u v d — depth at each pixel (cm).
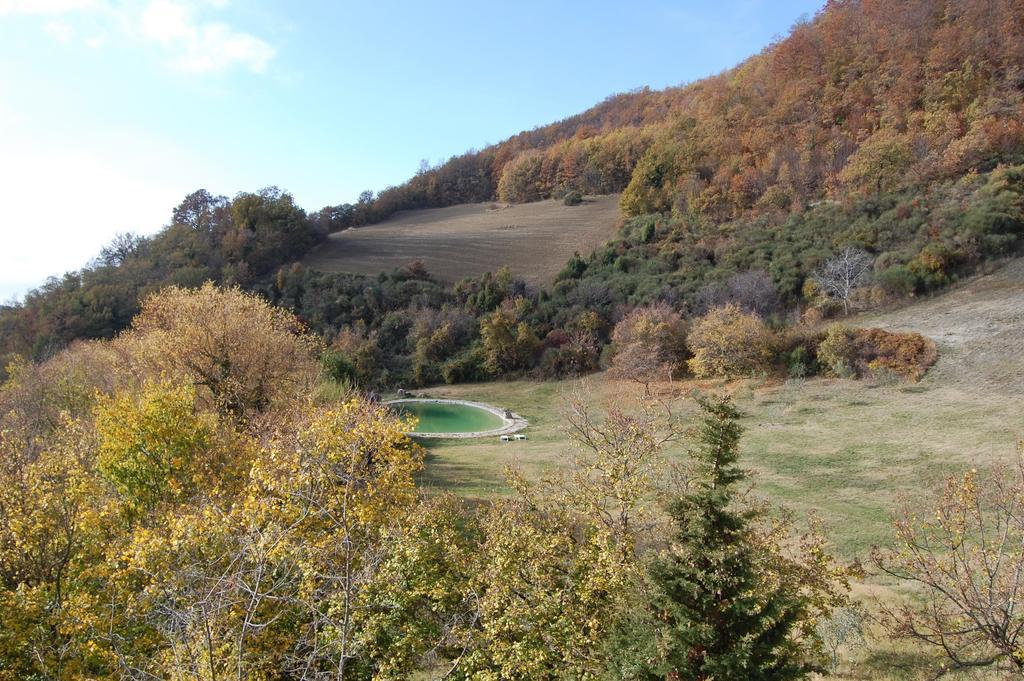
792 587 909
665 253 5969
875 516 1834
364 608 901
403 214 10375
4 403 2444
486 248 7619
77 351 3456
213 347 2295
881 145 5344
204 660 656
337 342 5478
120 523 1168
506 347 5291
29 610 863
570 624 919
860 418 2869
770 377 3678
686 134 7425
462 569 1077
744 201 6269
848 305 4281
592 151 9275
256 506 928
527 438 3444
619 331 4647
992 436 2328
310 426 1285
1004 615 781
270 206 7456
